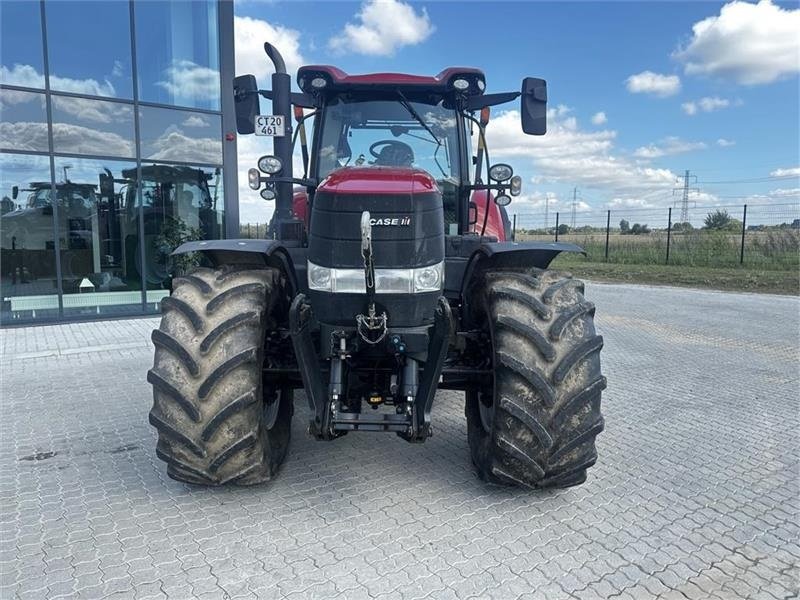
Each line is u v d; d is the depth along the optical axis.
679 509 3.25
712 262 19.94
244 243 3.15
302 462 3.81
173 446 3.00
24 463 3.82
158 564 2.68
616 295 13.20
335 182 3.14
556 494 3.40
